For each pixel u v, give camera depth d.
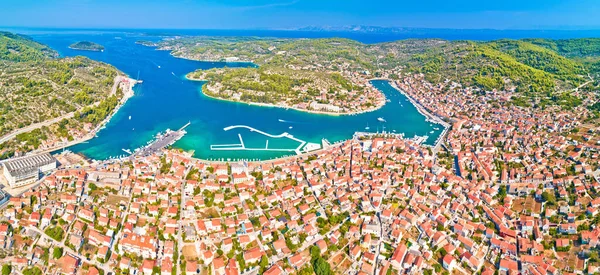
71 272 198.75
